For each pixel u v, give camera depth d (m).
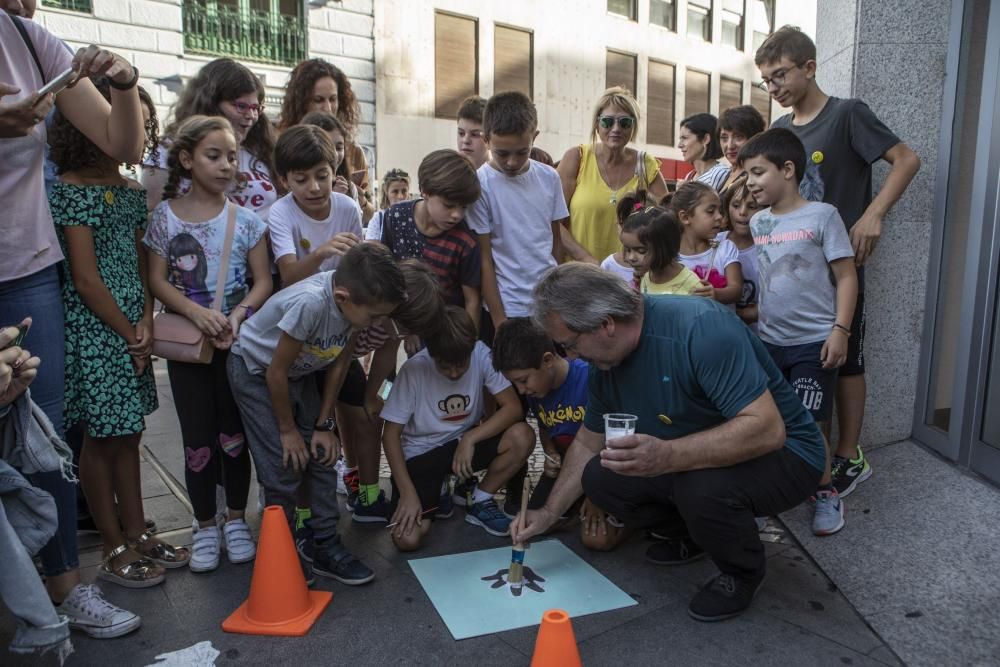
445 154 2.68
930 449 3.07
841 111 2.85
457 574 2.41
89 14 8.52
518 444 2.75
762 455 2.07
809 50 2.86
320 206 2.70
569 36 14.20
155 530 2.74
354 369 2.80
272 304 2.27
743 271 3.09
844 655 1.94
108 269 2.21
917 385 3.19
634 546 2.64
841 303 2.59
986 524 2.41
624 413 2.26
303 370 2.37
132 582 2.31
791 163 2.67
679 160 16.81
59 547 2.03
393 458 2.63
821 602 2.22
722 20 17.67
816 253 2.65
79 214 2.12
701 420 2.16
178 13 9.09
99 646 2.00
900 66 3.04
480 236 2.99
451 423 2.74
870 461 3.10
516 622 2.10
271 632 2.05
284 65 10.30
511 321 2.55
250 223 2.54
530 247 3.08
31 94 1.81
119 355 2.25
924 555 2.34
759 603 2.21
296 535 2.50
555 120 14.25
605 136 3.47
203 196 2.47
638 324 2.06
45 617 1.59
